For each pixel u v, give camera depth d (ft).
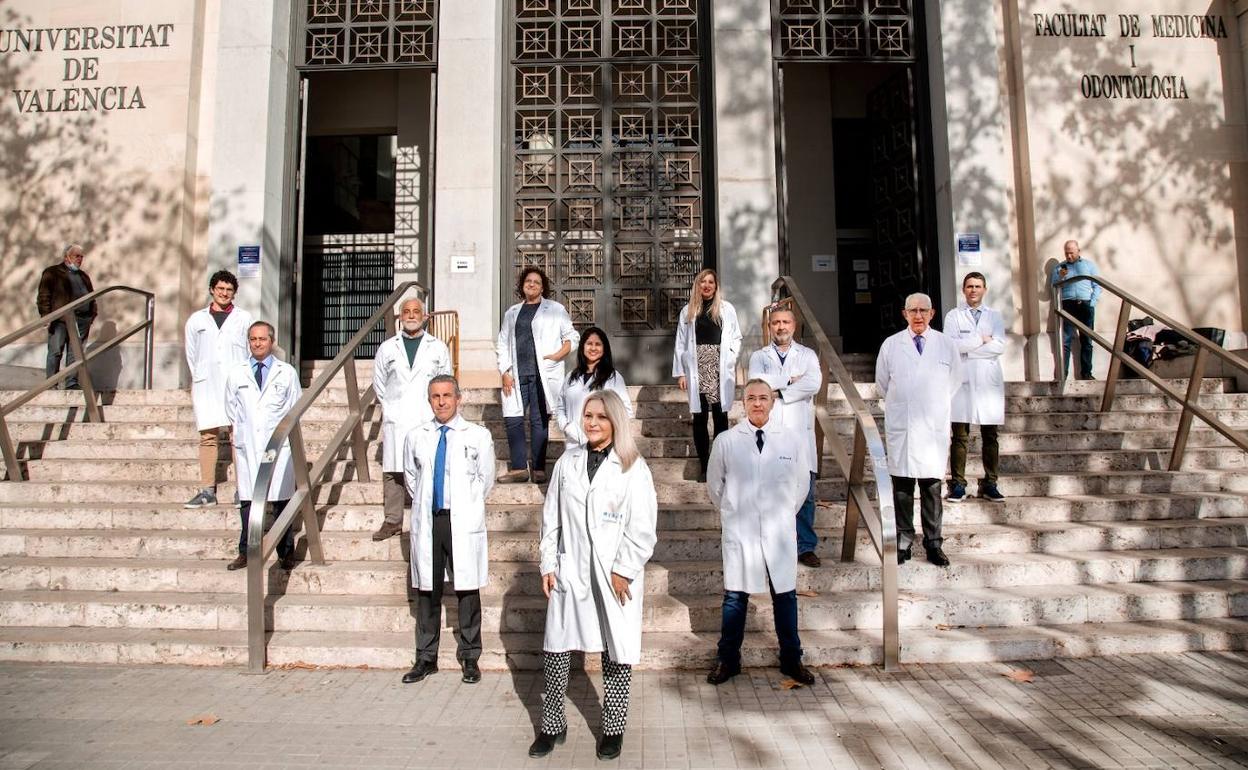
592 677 15.26
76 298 29.50
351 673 15.46
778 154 32.50
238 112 31.63
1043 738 12.12
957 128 31.83
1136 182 32.65
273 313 31.81
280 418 18.81
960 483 20.59
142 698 14.11
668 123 33.71
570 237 33.12
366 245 41.52
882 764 11.39
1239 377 28.63
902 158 35.06
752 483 14.65
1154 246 32.42
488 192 31.55
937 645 15.58
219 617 16.99
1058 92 32.78
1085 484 21.93
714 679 14.55
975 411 20.54
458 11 32.42
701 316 20.85
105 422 25.50
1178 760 11.34
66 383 29.45
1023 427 25.26
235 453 18.78
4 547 19.61
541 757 11.80
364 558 18.99
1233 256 32.58
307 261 41.57
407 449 15.35
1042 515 20.44
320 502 21.11
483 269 31.19
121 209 31.89
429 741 12.35
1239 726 12.44
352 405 20.94
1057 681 14.48
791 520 14.67
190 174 32.37
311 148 45.09
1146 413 25.53
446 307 31.09
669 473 21.67
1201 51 33.35
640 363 32.60
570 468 12.59
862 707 13.44
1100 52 33.09
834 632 16.39
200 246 32.35
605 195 33.17
